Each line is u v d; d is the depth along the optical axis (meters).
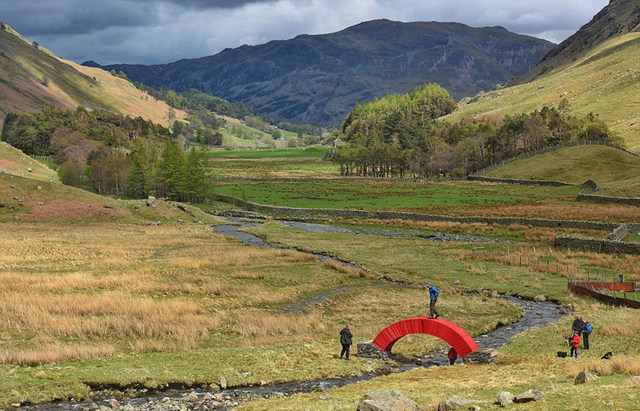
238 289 52.19
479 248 81.06
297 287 54.59
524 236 91.75
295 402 21.91
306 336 36.78
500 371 26.64
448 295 52.69
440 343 36.34
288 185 188.62
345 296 51.19
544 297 52.09
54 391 23.38
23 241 78.44
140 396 24.23
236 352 31.31
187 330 36.22
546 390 20.84
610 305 47.94
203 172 155.38
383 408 17.86
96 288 49.75
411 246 84.12
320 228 108.88
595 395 18.64
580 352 32.34
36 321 35.75
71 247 74.88
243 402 23.50
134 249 76.62
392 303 48.66
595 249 76.88
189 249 78.62
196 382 26.17
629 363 24.91
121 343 33.25
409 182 199.38
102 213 110.50
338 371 28.47
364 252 79.06
